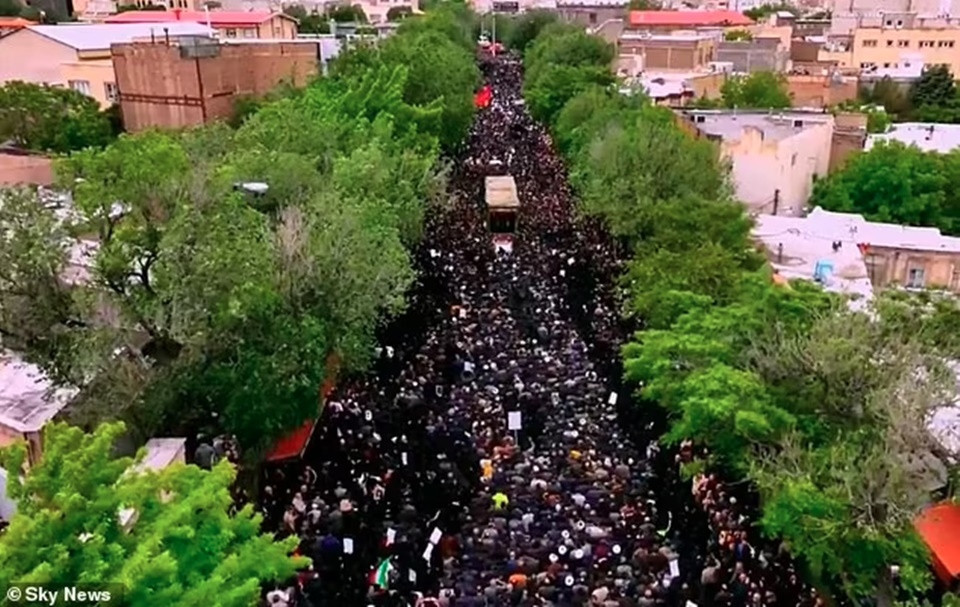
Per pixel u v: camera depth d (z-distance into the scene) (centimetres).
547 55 8562
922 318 2247
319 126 3909
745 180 4816
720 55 8781
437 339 3600
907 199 4822
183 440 2200
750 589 2116
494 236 5056
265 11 9744
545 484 2581
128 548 1224
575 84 7056
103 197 2250
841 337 2164
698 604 2095
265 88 5538
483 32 14112
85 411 2223
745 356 2331
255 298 2272
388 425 2917
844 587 2008
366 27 9994
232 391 2302
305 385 2336
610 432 2902
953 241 3984
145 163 2312
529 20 13062
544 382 3253
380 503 2484
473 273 4459
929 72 8200
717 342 2348
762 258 3312
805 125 5309
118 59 5203
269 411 2302
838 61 10175
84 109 5044
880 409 2023
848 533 1914
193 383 2330
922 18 12988
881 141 5150
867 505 1886
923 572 1906
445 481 2603
